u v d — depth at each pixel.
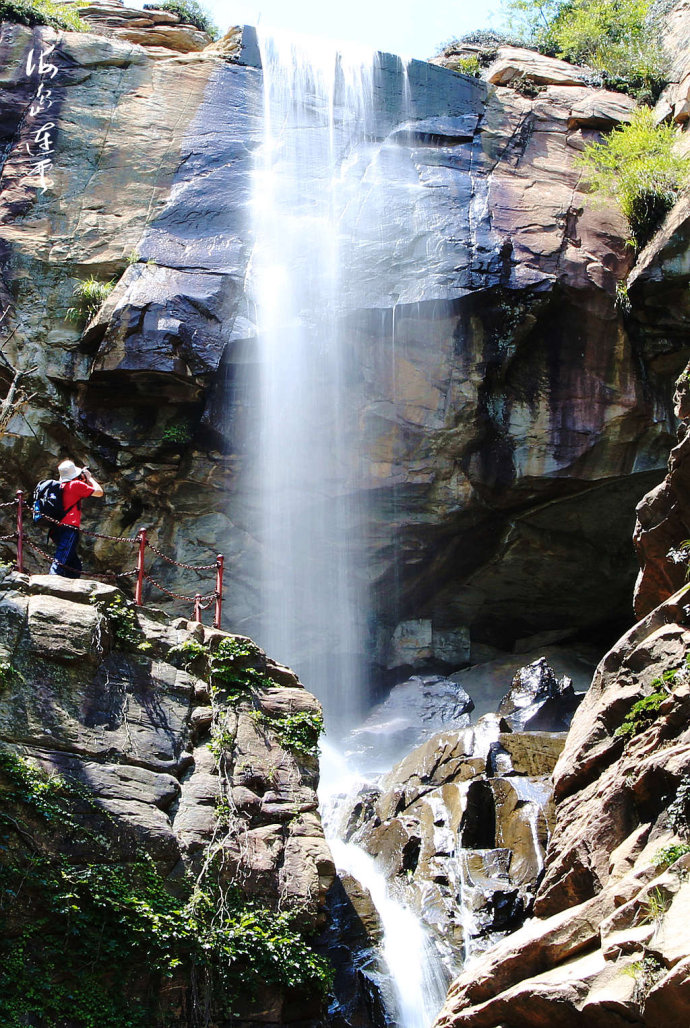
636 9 25.25
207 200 20.70
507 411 20.30
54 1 24.45
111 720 11.49
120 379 18.73
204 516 20.08
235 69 22.34
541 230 20.86
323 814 16.80
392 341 19.95
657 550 12.90
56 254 19.88
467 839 14.77
